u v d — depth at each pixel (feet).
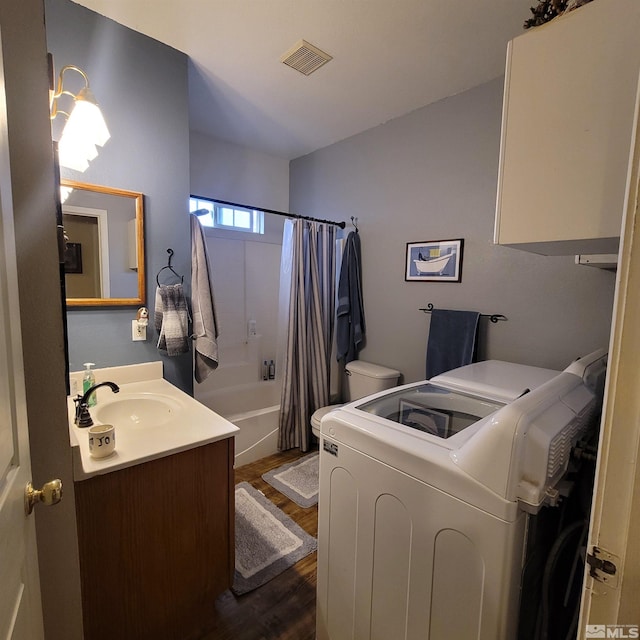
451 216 7.58
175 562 4.24
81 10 5.29
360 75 6.81
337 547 3.86
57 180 3.03
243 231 10.59
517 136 2.61
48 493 2.45
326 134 9.52
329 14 5.28
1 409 1.92
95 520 3.65
